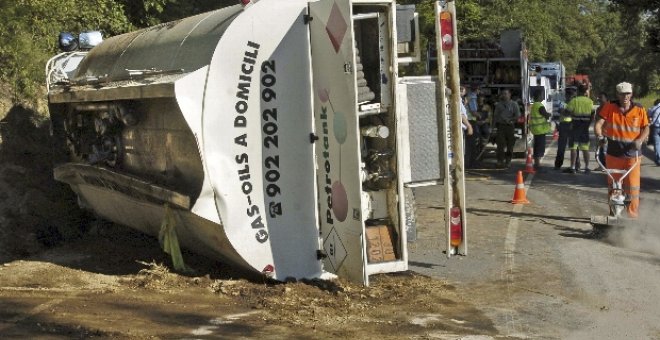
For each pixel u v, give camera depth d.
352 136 7.27
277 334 6.54
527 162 19.11
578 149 18.92
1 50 13.73
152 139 8.55
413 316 7.20
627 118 11.56
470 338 6.59
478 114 20.19
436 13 7.84
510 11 38.72
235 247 7.61
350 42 7.15
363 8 7.53
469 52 22.47
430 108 7.89
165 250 8.51
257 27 7.56
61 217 11.33
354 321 6.98
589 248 10.32
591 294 8.09
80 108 10.35
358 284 7.55
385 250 7.66
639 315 7.36
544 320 7.18
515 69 22.61
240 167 7.55
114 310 7.18
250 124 7.56
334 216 7.68
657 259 9.69
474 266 9.27
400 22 7.73
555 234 11.26
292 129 7.75
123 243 10.32
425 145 7.88
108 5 16.98
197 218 7.71
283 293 7.61
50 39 14.85
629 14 24.44
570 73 69.69
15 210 10.94
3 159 12.18
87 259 9.48
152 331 6.55
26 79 13.97
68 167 10.49
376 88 7.59
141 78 8.68
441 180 8.02
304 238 7.88
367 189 7.73
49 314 7.01
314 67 7.75
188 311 7.18
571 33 61.34
